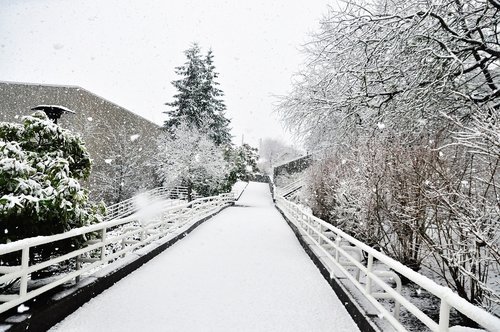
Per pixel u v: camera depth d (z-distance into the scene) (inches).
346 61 348.5
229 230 537.3
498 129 145.5
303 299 216.7
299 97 433.7
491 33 304.0
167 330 164.9
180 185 1342.3
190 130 1272.1
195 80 1509.6
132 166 1138.0
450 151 243.8
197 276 261.6
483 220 174.1
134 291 222.4
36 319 151.8
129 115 1215.6
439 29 282.4
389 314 147.6
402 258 259.1
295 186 1204.5
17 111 1037.8
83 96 1048.8
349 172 373.4
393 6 333.7
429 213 229.3
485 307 182.4
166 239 377.7
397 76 324.2
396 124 330.3
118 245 462.0
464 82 283.7
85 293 197.6
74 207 215.5
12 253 204.1
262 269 289.1
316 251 322.7
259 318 183.8
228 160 1579.7
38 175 212.4
